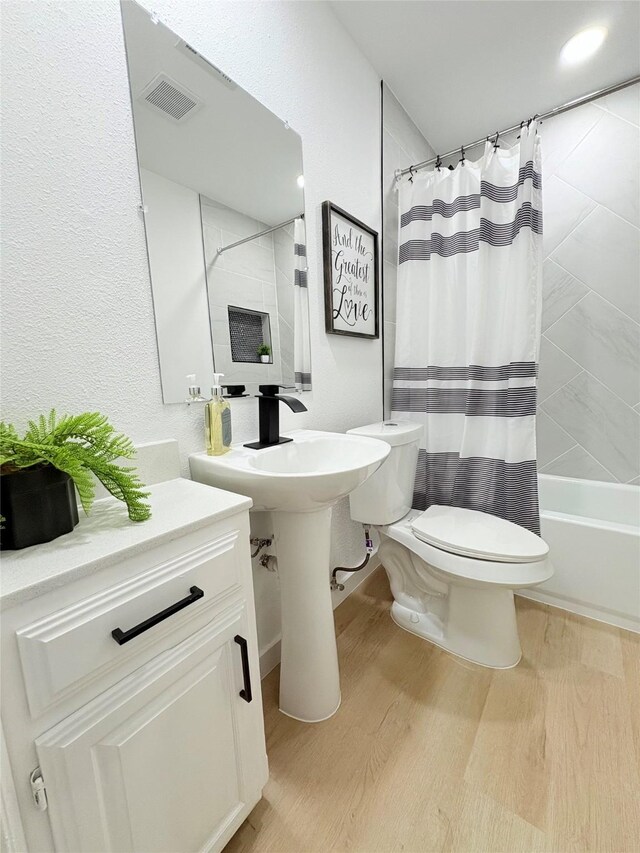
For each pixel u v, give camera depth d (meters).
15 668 0.41
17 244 0.62
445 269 1.62
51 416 0.60
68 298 0.69
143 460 0.81
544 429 2.01
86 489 0.55
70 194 0.68
